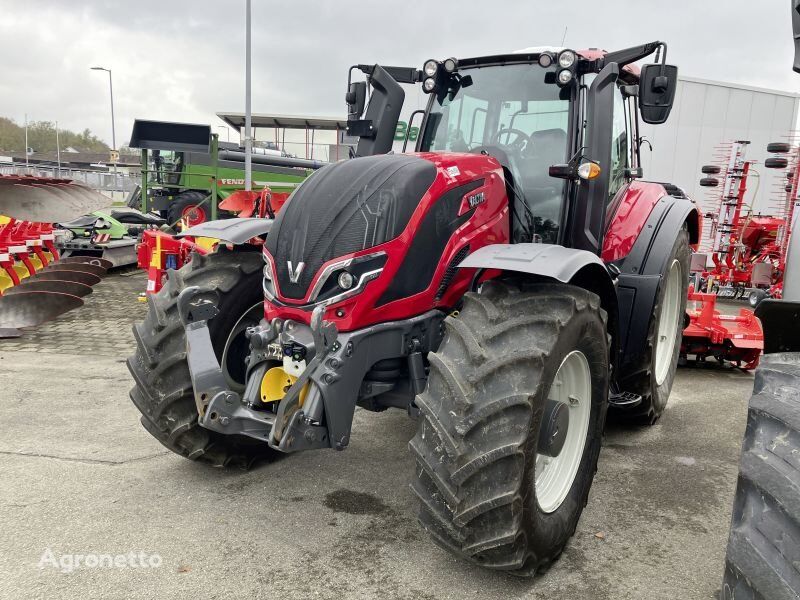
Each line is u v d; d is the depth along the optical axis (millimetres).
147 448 3744
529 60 3506
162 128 16594
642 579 2568
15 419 4172
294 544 2756
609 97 3277
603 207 3322
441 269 2834
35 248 8203
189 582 2463
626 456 3828
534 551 2422
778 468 1570
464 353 2406
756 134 12359
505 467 2258
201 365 2877
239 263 3387
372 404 3004
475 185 2988
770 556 1495
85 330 6996
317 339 2525
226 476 3410
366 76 3736
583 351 2750
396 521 2975
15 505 3020
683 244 4496
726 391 5250
